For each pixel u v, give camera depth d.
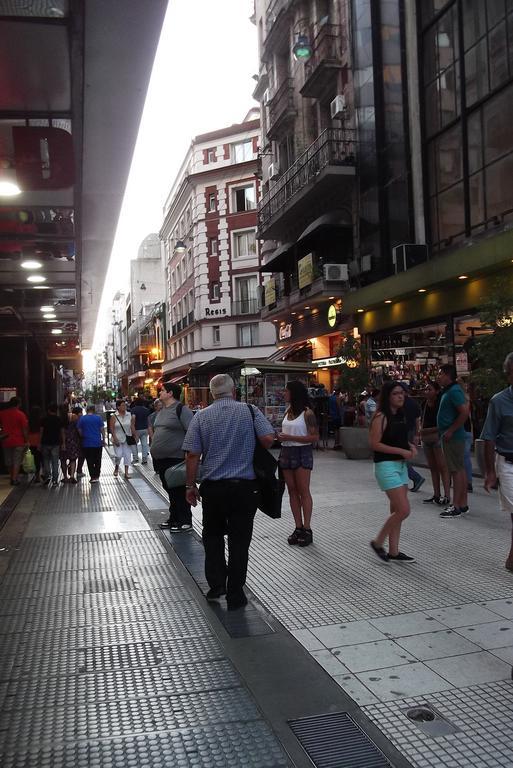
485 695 3.36
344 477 12.16
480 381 10.77
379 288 18.03
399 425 6.00
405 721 3.12
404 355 18.25
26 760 2.81
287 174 26.27
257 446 5.05
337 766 2.75
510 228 13.98
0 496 11.24
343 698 3.36
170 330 55.97
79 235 8.43
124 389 93.62
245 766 2.75
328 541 6.98
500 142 14.98
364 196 20.50
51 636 4.38
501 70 14.80
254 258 42.06
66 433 13.32
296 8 25.22
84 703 3.36
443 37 17.11
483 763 2.76
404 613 4.64
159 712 3.24
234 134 42.97
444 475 8.85
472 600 4.85
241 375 20.31
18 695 3.47
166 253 58.38
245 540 4.96
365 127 20.38
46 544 7.30
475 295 14.81
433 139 17.72
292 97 25.92
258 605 4.95
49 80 5.21
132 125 5.96
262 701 3.35
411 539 6.90
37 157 6.11
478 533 7.07
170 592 5.38
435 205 17.75
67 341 23.67
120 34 4.59
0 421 13.00
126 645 4.19
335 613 4.70
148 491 11.67
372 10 19.73
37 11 4.32
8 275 10.95
